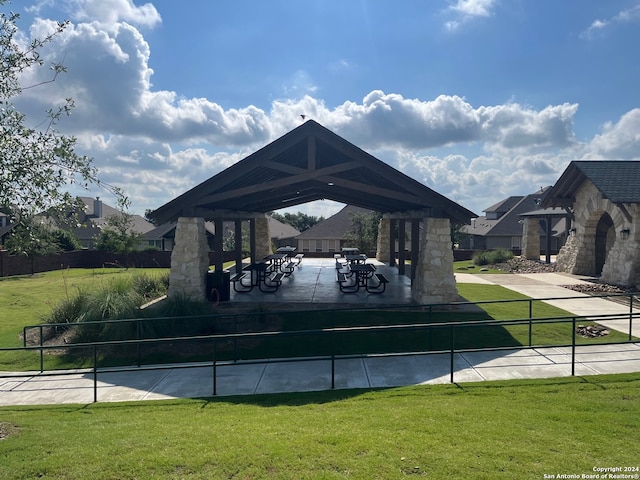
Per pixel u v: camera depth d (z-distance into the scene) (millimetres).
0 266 23750
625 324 9914
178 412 5762
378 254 25547
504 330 9508
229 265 24906
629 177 16391
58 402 6594
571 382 6238
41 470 3898
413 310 11242
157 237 37688
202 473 3738
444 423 4672
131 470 3840
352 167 11062
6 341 10352
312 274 18859
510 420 4723
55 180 5422
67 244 28859
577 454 3879
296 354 8578
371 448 4062
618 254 16453
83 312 10281
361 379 6965
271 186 11281
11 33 5297
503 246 39531
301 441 4258
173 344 9289
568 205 20297
